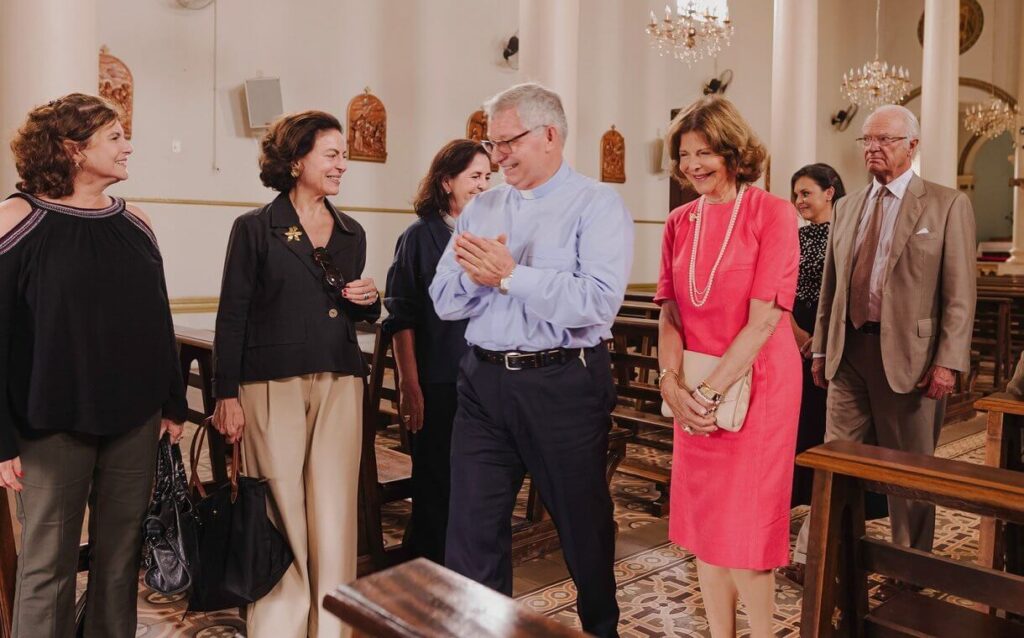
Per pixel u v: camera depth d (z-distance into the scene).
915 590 3.65
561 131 2.48
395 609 1.07
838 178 4.13
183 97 8.54
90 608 2.59
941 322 3.36
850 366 3.56
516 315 2.48
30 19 4.50
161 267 2.64
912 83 17.31
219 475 4.51
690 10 9.45
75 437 2.42
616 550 4.19
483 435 2.59
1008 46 16.66
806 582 2.19
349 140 9.78
